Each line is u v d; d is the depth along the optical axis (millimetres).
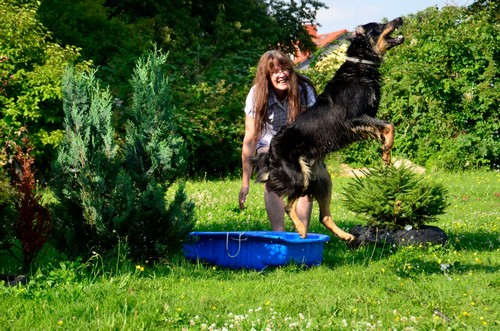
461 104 16844
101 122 5879
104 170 5785
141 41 17812
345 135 6238
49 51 12664
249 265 6230
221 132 16859
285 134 6293
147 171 6082
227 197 11906
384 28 6445
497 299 4914
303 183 6219
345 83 6320
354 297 4930
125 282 4949
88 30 17328
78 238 5773
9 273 5402
